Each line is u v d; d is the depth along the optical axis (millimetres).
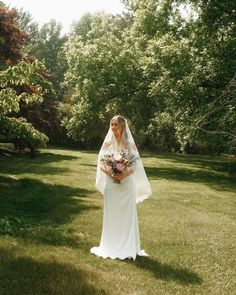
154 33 27672
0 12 20828
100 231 9312
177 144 49438
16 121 13078
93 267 6832
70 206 12016
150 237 9102
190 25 24969
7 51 20578
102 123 44594
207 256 7953
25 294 5520
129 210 7625
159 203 13945
